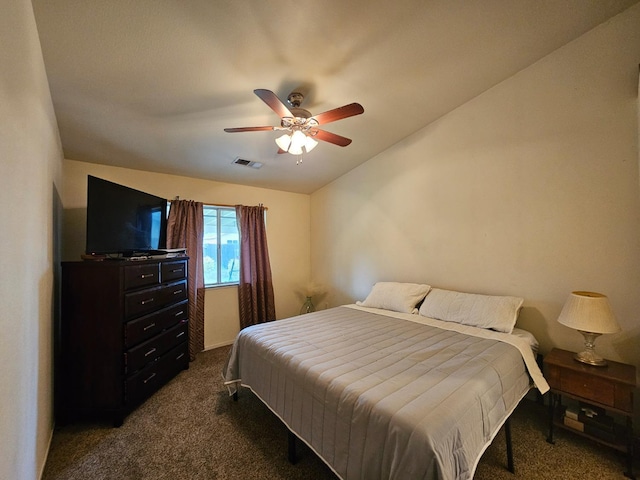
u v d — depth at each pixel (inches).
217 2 56.1
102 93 77.2
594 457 66.2
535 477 60.6
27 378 49.1
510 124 95.0
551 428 71.7
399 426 42.8
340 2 59.2
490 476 60.9
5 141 38.4
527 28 74.4
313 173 152.6
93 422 80.3
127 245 96.3
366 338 80.7
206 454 67.7
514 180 94.4
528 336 82.8
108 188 88.6
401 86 91.6
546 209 87.8
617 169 75.5
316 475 61.2
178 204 131.5
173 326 108.0
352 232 154.4
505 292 97.0
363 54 74.9
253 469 62.9
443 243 114.3
